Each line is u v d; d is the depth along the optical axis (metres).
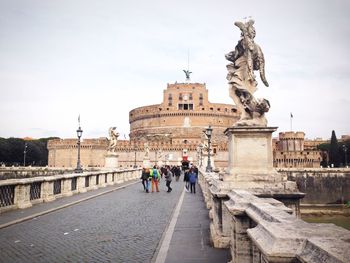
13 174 84.00
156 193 28.02
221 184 9.62
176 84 142.62
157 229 12.17
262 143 10.30
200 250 9.02
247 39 11.23
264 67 11.34
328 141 143.12
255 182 9.64
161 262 7.87
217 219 9.41
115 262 8.06
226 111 143.38
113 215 15.49
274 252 2.91
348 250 2.42
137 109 151.12
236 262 5.58
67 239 10.48
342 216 60.72
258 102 10.66
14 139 128.88
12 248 9.33
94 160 119.56
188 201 21.81
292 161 108.69
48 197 20.25
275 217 3.96
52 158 124.06
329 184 82.00
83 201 21.22
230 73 11.41
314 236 2.94
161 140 131.62
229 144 10.98
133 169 51.06
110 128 43.47
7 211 15.68
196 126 137.00
